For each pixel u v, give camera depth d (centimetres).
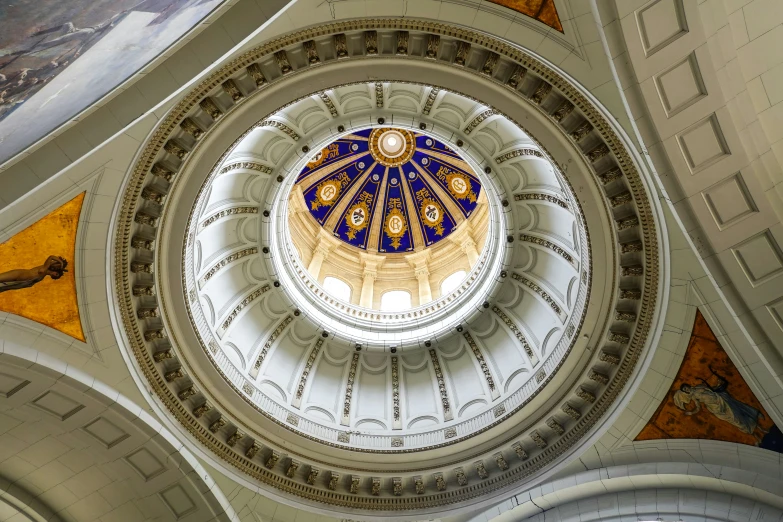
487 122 1620
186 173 1318
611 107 1152
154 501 1493
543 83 1200
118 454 1420
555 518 1467
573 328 1562
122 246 1295
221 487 1487
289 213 2388
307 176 2542
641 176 1248
